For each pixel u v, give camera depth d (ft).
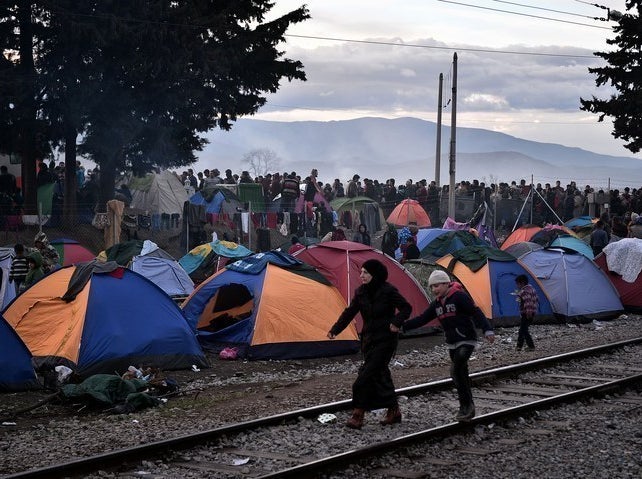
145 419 43.50
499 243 134.10
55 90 110.52
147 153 123.03
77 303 59.72
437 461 34.47
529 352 67.67
